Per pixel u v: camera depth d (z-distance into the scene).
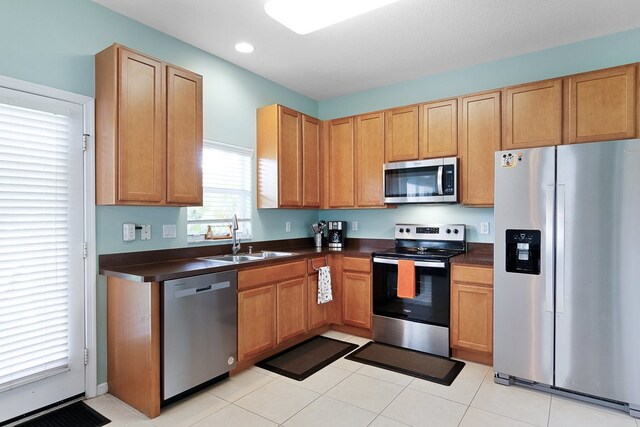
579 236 2.32
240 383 2.62
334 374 2.77
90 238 2.38
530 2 2.42
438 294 3.11
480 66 3.47
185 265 2.61
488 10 2.53
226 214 3.39
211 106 3.24
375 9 2.49
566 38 2.95
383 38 2.93
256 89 3.70
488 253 3.43
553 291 2.41
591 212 2.29
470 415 2.19
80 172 2.34
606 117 2.66
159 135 2.51
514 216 2.55
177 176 2.63
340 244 4.14
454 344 3.04
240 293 2.75
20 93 2.10
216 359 2.53
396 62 3.41
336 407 2.29
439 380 2.66
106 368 2.47
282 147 3.61
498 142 3.11
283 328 3.16
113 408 2.26
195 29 2.80
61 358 2.26
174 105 2.61
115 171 2.28
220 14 2.59
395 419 2.15
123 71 2.32
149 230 2.74
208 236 3.20
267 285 3.01
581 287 2.32
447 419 2.15
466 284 2.98
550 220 2.41
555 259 2.41
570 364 2.36
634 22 2.70
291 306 3.26
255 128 3.69
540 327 2.46
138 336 2.23
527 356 2.50
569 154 2.36
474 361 3.01
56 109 2.24
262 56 3.28
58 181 2.24
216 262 2.80
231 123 3.42
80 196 2.34
